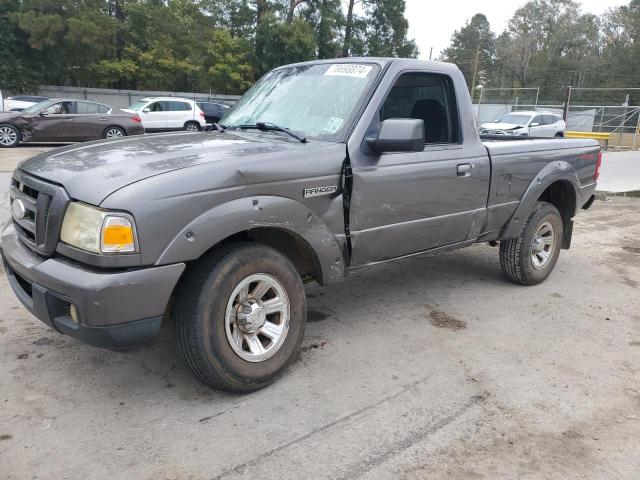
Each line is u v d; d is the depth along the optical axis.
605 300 4.98
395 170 3.73
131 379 3.33
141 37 37.03
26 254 3.01
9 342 3.75
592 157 5.55
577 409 3.16
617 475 2.61
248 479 2.49
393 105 3.87
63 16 32.81
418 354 3.78
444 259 6.13
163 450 2.68
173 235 2.72
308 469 2.57
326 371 3.50
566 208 5.51
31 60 33.16
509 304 4.79
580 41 72.75
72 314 2.69
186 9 38.97
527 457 2.72
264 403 3.11
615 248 6.98
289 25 37.09
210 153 3.13
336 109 3.73
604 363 3.74
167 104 21.75
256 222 3.02
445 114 4.22
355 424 2.94
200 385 3.28
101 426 2.86
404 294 4.97
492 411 3.11
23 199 3.11
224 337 2.98
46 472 2.50
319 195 3.33
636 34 71.19
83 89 34.34
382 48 42.38
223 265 2.94
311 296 4.88
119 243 2.61
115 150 3.27
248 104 4.34
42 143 17.48
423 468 2.61
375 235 3.72
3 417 2.91
